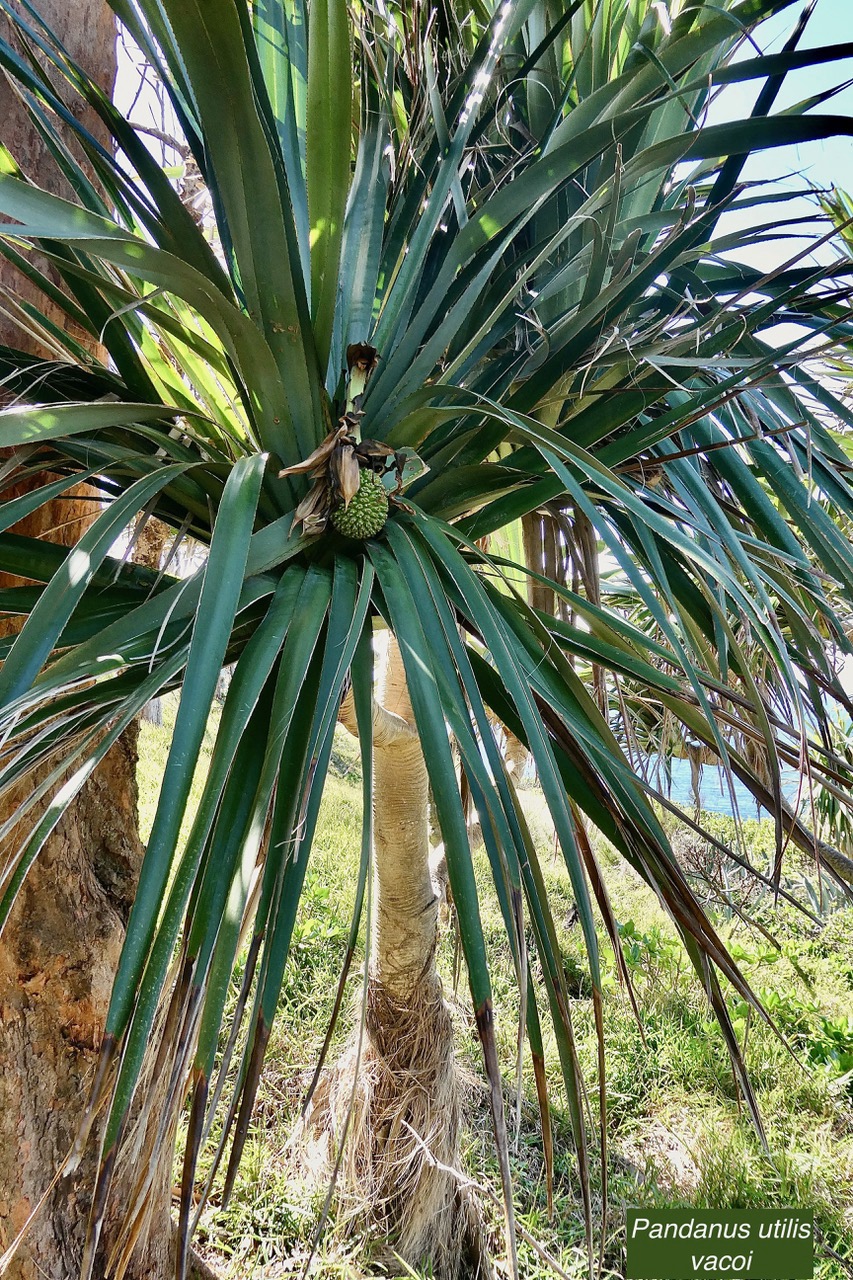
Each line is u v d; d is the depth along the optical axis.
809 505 1.17
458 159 1.08
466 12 1.50
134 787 1.64
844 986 3.52
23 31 1.02
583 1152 0.74
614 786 0.93
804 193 1.20
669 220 1.17
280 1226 1.99
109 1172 0.53
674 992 3.25
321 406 1.03
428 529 0.93
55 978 1.33
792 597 1.11
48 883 1.35
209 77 0.73
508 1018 2.86
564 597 0.97
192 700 0.61
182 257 1.00
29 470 1.03
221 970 0.62
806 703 1.15
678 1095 2.67
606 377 1.12
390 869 1.89
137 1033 0.55
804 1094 2.72
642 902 4.44
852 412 1.30
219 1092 0.61
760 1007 0.87
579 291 1.36
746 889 3.71
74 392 1.09
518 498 1.08
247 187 0.81
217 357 1.07
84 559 0.71
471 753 0.73
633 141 1.18
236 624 0.92
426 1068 2.01
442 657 0.82
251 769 0.77
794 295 0.99
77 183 1.09
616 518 1.23
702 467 1.35
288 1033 2.65
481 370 1.34
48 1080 1.33
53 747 0.80
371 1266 1.89
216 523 0.72
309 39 0.86
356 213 1.19
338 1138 2.05
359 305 1.17
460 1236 2.02
